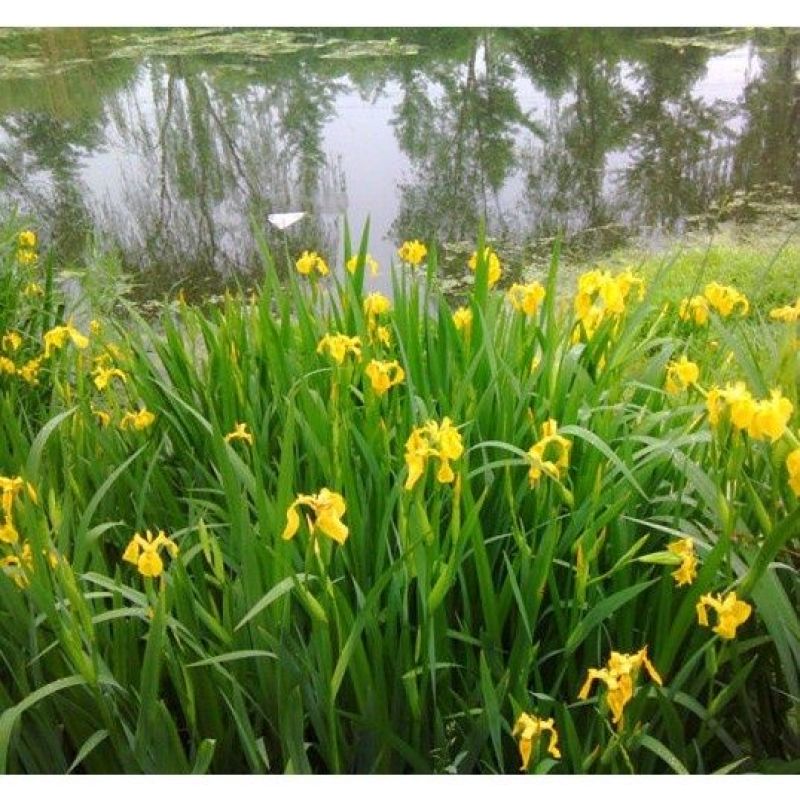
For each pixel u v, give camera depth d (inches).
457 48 389.7
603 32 370.0
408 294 95.3
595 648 55.8
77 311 117.6
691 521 61.3
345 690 55.8
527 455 51.5
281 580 50.4
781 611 50.8
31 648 51.9
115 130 315.3
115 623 52.4
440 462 52.0
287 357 73.2
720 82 323.6
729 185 229.1
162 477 67.9
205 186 257.0
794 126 271.1
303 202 240.1
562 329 74.4
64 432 71.0
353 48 405.4
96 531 53.9
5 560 51.1
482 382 68.6
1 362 89.3
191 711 51.8
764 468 59.0
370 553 58.1
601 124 291.6
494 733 48.9
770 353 65.0
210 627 52.2
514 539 59.9
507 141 284.0
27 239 109.3
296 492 65.1
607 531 58.2
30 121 325.1
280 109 331.9
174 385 79.7
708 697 55.9
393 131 300.7
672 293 141.9
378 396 62.8
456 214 224.1
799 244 176.1
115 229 222.1
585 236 198.8
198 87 361.1
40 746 55.1
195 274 195.6
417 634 55.2
